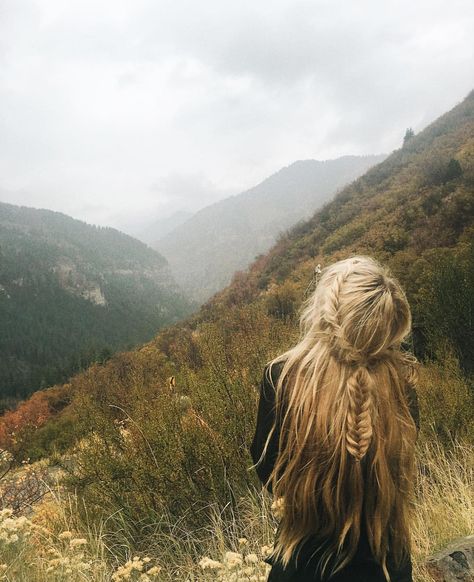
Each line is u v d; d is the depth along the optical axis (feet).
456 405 13.07
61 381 250.57
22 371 380.99
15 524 7.38
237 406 10.43
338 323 3.27
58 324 541.75
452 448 11.61
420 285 40.19
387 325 3.22
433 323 25.18
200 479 9.70
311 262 151.23
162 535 9.06
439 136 272.51
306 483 3.18
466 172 132.46
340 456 3.11
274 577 3.43
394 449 3.19
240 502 9.30
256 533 8.30
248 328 13.76
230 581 5.30
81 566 6.93
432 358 24.07
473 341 23.07
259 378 10.82
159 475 9.34
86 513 9.75
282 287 64.90
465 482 9.59
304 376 3.35
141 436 10.02
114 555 8.66
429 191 135.03
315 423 3.21
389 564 3.20
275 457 3.60
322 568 3.16
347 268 3.53
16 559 6.98
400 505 3.23
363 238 122.62
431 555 6.46
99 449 10.21
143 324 571.28
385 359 3.39
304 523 3.23
